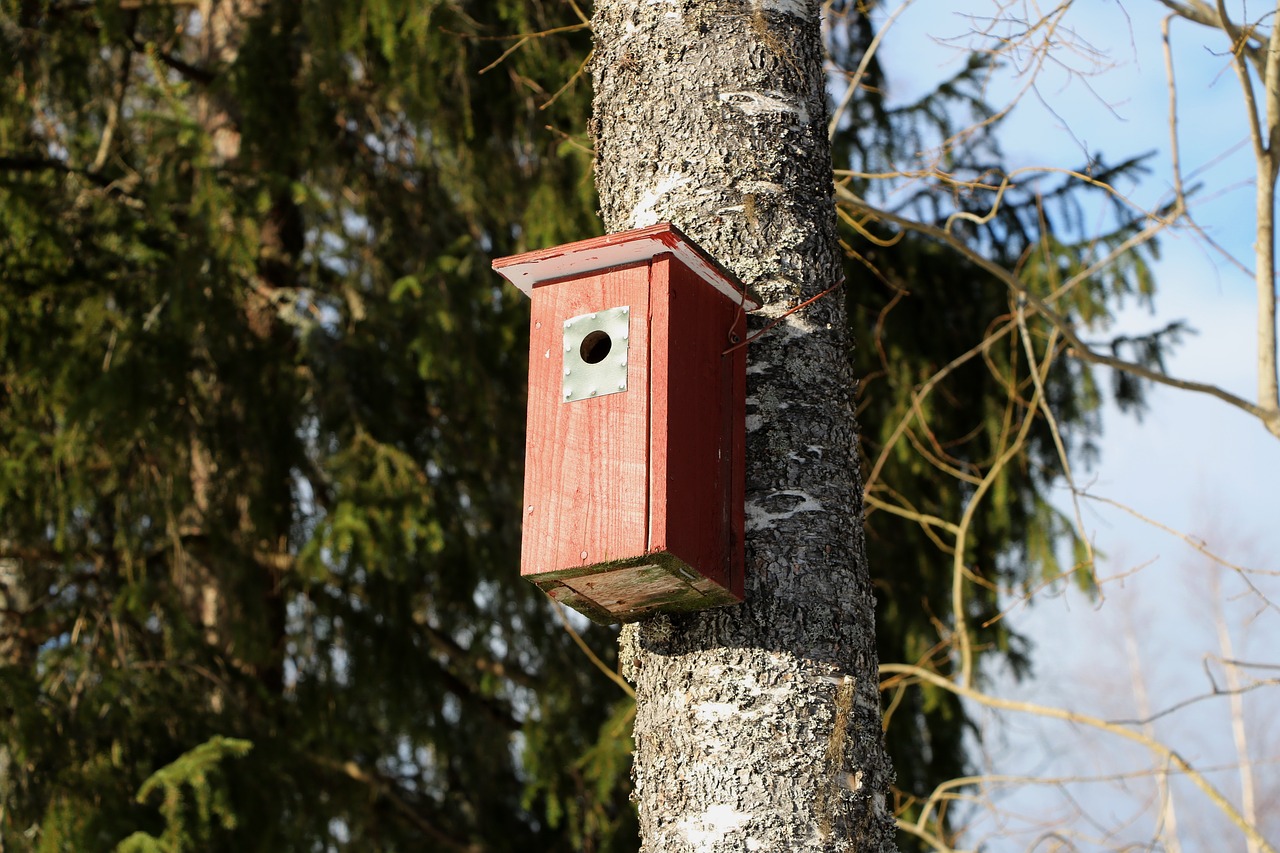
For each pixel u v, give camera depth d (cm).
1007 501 1103
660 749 361
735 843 344
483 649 1088
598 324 394
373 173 1149
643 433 377
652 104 406
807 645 360
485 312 1102
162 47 1145
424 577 1102
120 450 962
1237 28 541
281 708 1019
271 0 1078
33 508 1006
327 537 972
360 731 1062
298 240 1177
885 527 1116
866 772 354
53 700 929
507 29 1028
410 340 1098
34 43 1072
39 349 997
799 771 349
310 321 1065
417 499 1001
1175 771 578
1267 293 554
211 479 1038
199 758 885
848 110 1093
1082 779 600
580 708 1092
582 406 388
